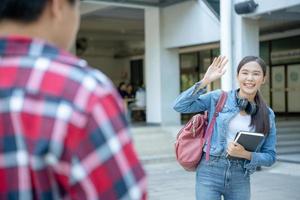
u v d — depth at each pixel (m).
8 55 1.08
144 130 14.53
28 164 1.01
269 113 3.70
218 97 3.71
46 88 1.03
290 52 19.00
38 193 1.03
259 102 3.66
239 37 11.00
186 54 19.03
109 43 27.67
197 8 13.92
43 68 1.06
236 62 10.95
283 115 19.38
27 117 1.01
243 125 3.62
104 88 1.08
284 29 17.00
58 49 1.13
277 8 10.20
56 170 1.02
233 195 3.62
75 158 1.01
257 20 11.20
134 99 19.33
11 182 1.03
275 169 10.30
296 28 16.81
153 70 15.96
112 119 1.06
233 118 3.62
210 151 3.60
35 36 1.15
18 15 1.12
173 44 15.09
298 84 19.00
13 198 1.03
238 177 3.60
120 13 16.88
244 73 3.62
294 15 11.29
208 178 3.63
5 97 1.03
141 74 26.81
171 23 15.10
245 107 3.59
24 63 1.07
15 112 1.02
